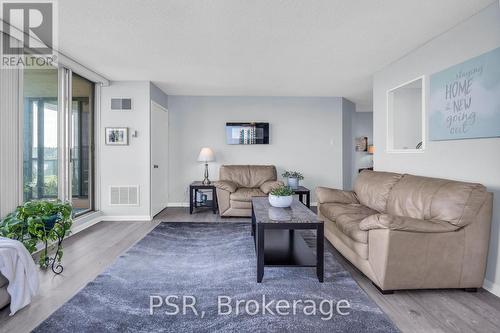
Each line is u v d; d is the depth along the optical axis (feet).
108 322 5.60
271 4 7.06
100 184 14.55
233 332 5.31
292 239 9.65
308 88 16.03
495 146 6.93
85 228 12.82
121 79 14.19
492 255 6.96
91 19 7.88
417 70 9.91
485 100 7.06
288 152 18.29
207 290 6.95
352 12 7.46
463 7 7.17
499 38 6.83
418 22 7.97
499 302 6.43
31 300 6.42
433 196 7.30
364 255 7.28
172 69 12.45
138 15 7.62
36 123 10.34
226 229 12.59
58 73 11.05
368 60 11.18
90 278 7.59
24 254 6.24
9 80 8.31
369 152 24.81
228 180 16.31
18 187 8.63
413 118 11.84
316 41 9.34
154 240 10.96
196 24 8.16
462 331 5.36
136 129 14.53
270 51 10.26
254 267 8.36
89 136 14.34
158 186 16.08
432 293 6.85
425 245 6.58
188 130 17.99
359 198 11.41
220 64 11.76
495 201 6.92
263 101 18.13
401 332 5.32
